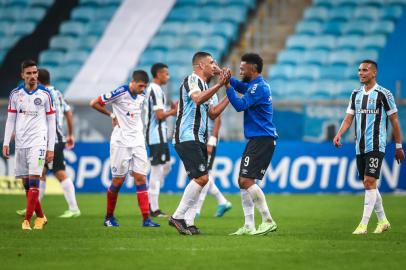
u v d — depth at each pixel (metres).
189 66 93.56
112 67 96.00
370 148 38.03
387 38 93.75
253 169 35.88
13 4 105.88
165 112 48.81
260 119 36.00
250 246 31.91
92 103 41.81
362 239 35.28
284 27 98.94
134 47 98.12
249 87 36.00
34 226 40.31
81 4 104.69
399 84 68.19
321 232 38.84
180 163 69.44
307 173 69.06
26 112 38.69
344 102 67.81
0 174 68.94
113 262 27.88
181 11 101.25
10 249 31.33
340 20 96.81
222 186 69.19
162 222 45.00
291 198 64.75
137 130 41.81
